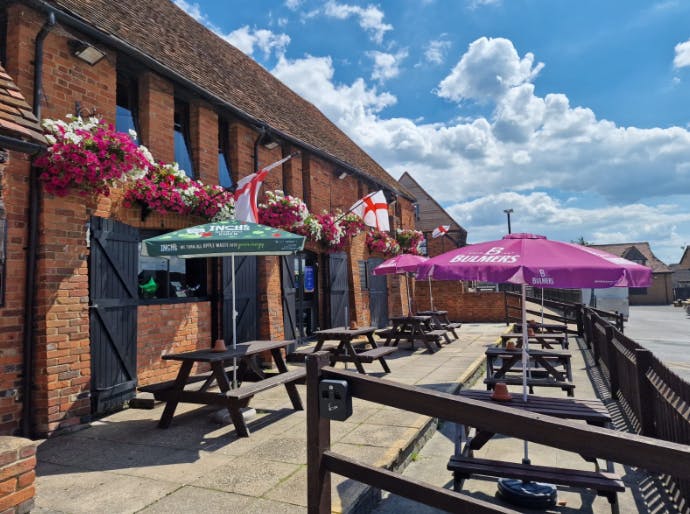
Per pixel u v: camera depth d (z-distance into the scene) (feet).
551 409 12.66
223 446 14.26
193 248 15.60
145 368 20.40
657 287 171.12
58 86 17.21
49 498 10.73
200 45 33.63
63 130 16.17
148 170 19.65
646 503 12.01
